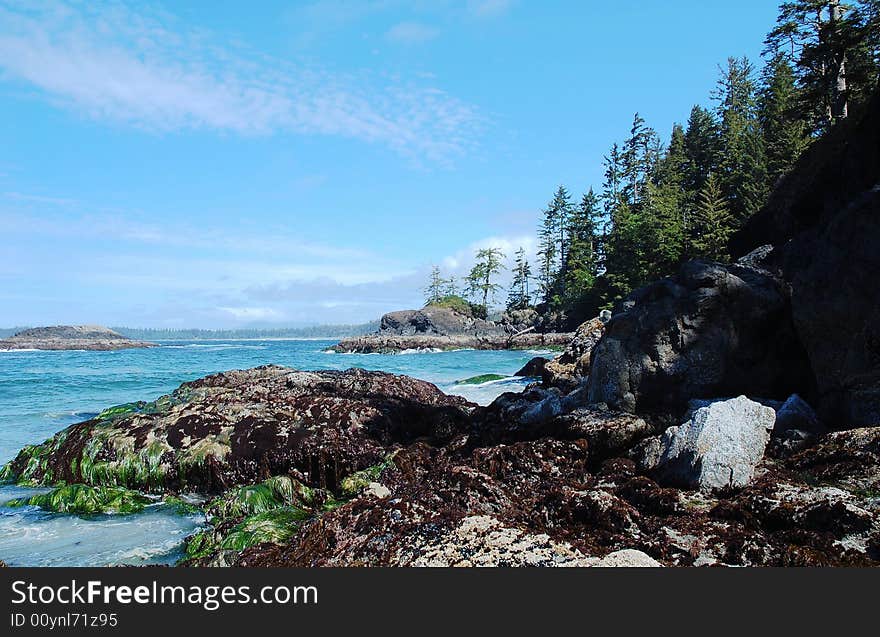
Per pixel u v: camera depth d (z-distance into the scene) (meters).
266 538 8.87
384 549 6.40
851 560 5.70
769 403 10.57
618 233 82.25
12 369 47.41
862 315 9.53
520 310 111.25
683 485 8.00
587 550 6.28
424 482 8.54
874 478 7.28
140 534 10.24
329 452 12.70
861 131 21.92
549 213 110.94
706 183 65.06
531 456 9.89
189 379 36.94
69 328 125.62
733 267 12.88
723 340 11.48
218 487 12.58
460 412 15.48
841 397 9.54
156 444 13.13
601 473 9.32
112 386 32.59
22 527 10.62
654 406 11.54
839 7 37.59
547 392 16.28
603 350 12.29
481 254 120.62
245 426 13.44
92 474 12.99
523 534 6.23
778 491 6.87
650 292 12.46
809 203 24.92
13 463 14.34
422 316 104.69
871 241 9.73
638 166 93.44
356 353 81.88
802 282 10.66
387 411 15.60
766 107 67.31
